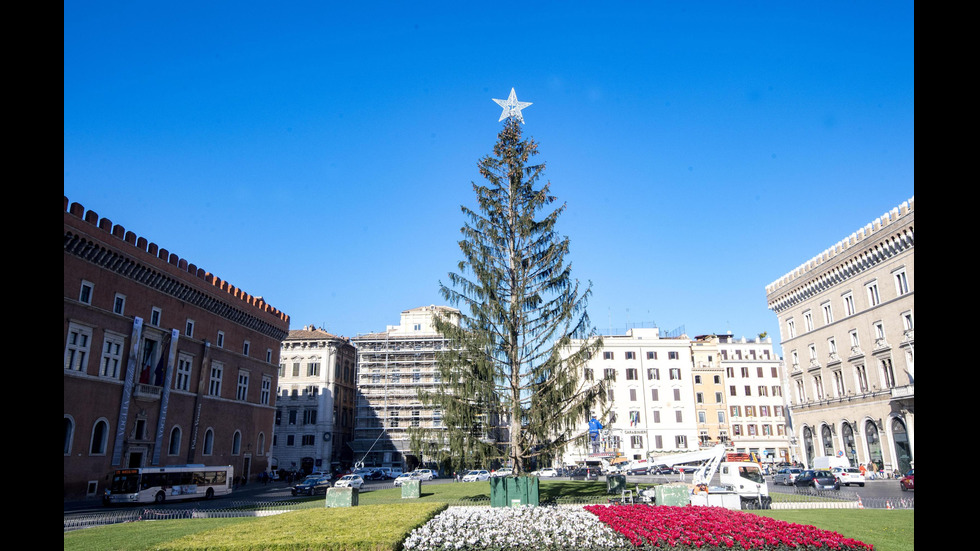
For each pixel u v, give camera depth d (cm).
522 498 2398
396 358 9775
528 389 2948
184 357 5428
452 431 2733
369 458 9181
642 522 1720
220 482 4572
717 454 3033
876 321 5953
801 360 7469
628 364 9162
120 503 3784
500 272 3050
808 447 7319
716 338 9850
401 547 1465
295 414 8600
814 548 1473
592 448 8094
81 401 4172
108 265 4522
